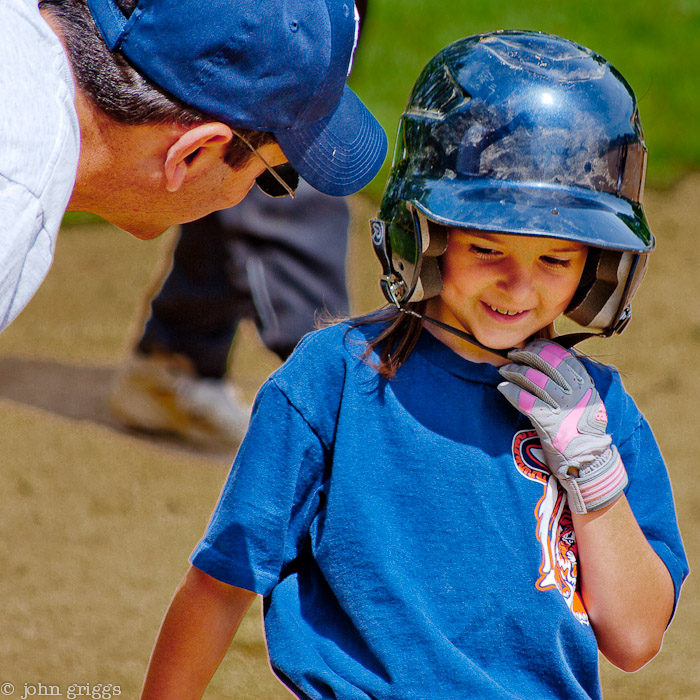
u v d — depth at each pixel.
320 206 15.63
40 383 20.19
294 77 6.73
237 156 6.95
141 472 17.56
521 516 6.93
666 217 29.38
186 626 7.22
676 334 23.62
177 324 17.97
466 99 6.71
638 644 7.07
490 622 6.79
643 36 38.66
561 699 6.76
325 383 7.09
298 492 7.08
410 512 6.91
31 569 14.91
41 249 5.95
